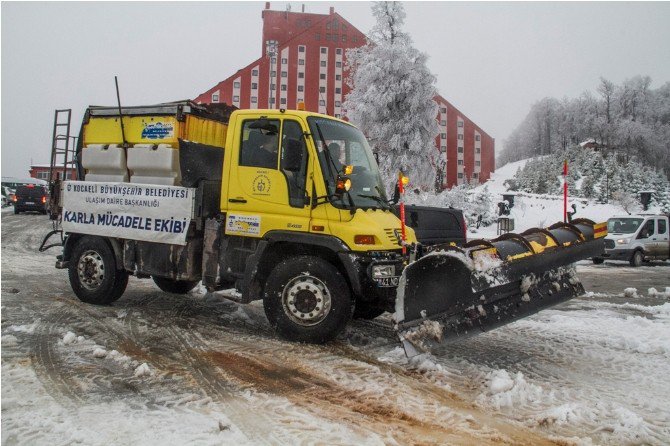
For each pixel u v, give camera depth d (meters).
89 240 7.23
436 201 28.09
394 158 28.67
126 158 6.93
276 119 5.77
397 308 4.67
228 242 6.02
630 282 12.92
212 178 6.55
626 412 3.67
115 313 6.77
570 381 4.50
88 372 4.39
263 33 81.62
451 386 4.29
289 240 5.50
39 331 5.74
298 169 5.37
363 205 5.64
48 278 9.73
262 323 6.50
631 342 5.71
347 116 30.86
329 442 3.18
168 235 6.37
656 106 98.62
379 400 3.92
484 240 4.68
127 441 3.10
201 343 5.45
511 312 4.91
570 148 84.38
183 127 6.57
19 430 3.24
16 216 28.38
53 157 7.77
